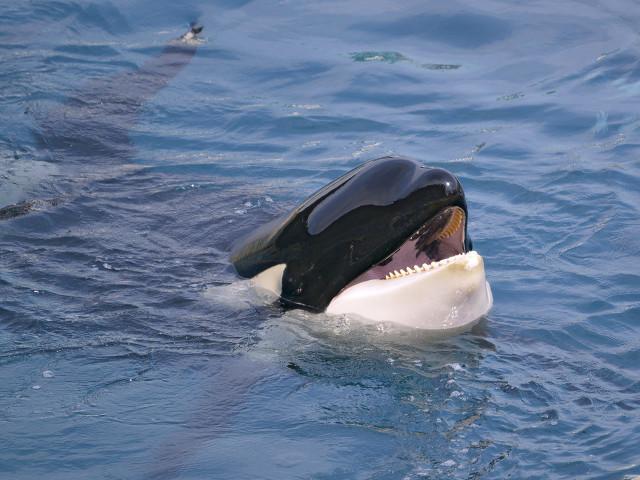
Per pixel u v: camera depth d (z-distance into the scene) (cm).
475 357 2548
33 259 2950
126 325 2655
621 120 4053
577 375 2472
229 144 3922
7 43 4753
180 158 3781
